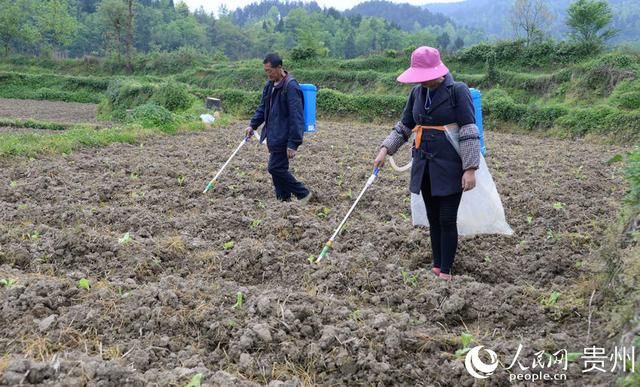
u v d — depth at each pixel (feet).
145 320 13.12
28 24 222.89
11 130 62.95
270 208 23.62
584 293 14.99
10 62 173.58
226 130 57.77
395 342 12.25
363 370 11.57
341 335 12.34
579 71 89.76
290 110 23.26
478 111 24.13
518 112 79.82
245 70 139.74
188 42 324.19
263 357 12.01
